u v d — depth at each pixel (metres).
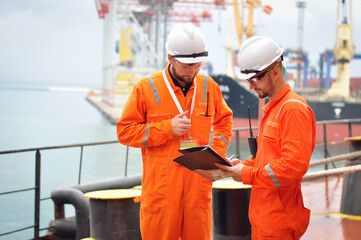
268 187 1.94
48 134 39.03
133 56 50.16
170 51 2.29
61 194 4.66
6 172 23.44
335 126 18.86
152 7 52.91
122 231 3.06
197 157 1.99
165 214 2.39
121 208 3.06
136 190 3.38
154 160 2.40
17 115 62.62
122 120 2.43
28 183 21.06
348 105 33.59
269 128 2.01
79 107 84.75
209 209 2.50
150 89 2.42
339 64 34.69
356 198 4.68
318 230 4.23
